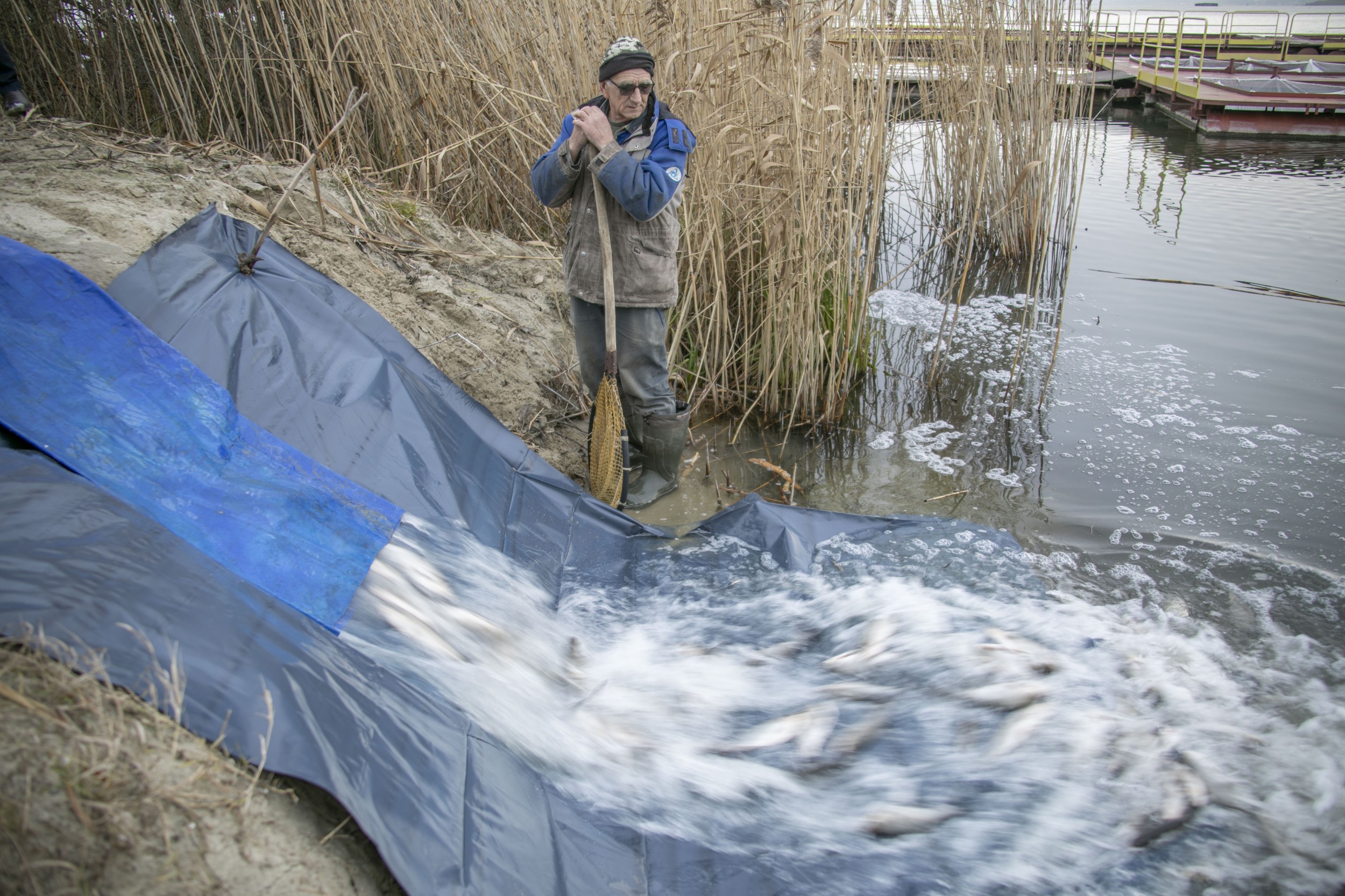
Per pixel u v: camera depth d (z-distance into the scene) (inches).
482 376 175.8
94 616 70.5
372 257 185.0
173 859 60.6
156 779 63.4
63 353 102.0
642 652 126.3
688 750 106.7
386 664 92.4
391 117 227.0
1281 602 137.8
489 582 122.8
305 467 116.2
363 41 216.1
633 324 154.3
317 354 136.5
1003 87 298.8
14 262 105.0
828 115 183.6
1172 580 144.3
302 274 153.3
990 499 171.2
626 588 141.6
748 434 197.2
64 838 57.0
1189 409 203.8
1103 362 230.7
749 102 182.9
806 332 190.5
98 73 213.8
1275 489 170.4
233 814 65.3
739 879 87.9
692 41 173.6
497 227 237.0
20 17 205.3
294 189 189.5
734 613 136.9
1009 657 123.6
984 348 242.8
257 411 122.3
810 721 111.3
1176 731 111.0
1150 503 167.2
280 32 221.9
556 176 145.4
